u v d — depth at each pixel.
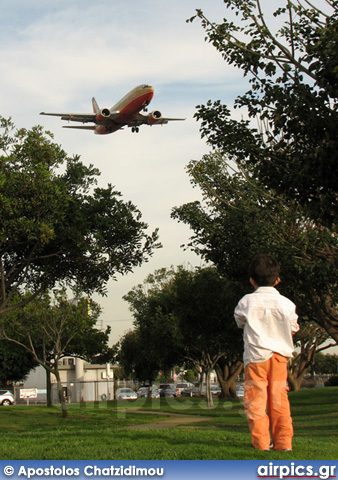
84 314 31.89
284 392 5.14
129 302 48.22
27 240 16.02
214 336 32.03
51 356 37.50
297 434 16.58
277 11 12.01
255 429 5.09
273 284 5.32
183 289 31.70
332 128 11.16
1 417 27.03
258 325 5.09
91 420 25.27
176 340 41.94
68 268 18.42
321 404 34.59
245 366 5.16
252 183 20.20
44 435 7.71
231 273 21.73
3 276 17.27
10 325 30.05
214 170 21.30
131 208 18.91
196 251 22.11
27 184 15.75
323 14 11.78
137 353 55.69
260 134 14.11
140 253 18.89
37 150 17.16
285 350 5.05
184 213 21.72
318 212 12.09
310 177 11.79
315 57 11.14
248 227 19.78
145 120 36.94
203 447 5.46
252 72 12.19
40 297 30.09
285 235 19.06
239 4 12.02
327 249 19.19
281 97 11.69
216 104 14.30
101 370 75.88
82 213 18.02
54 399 47.97
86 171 18.78
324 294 20.64
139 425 22.12
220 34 12.27
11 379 46.94
